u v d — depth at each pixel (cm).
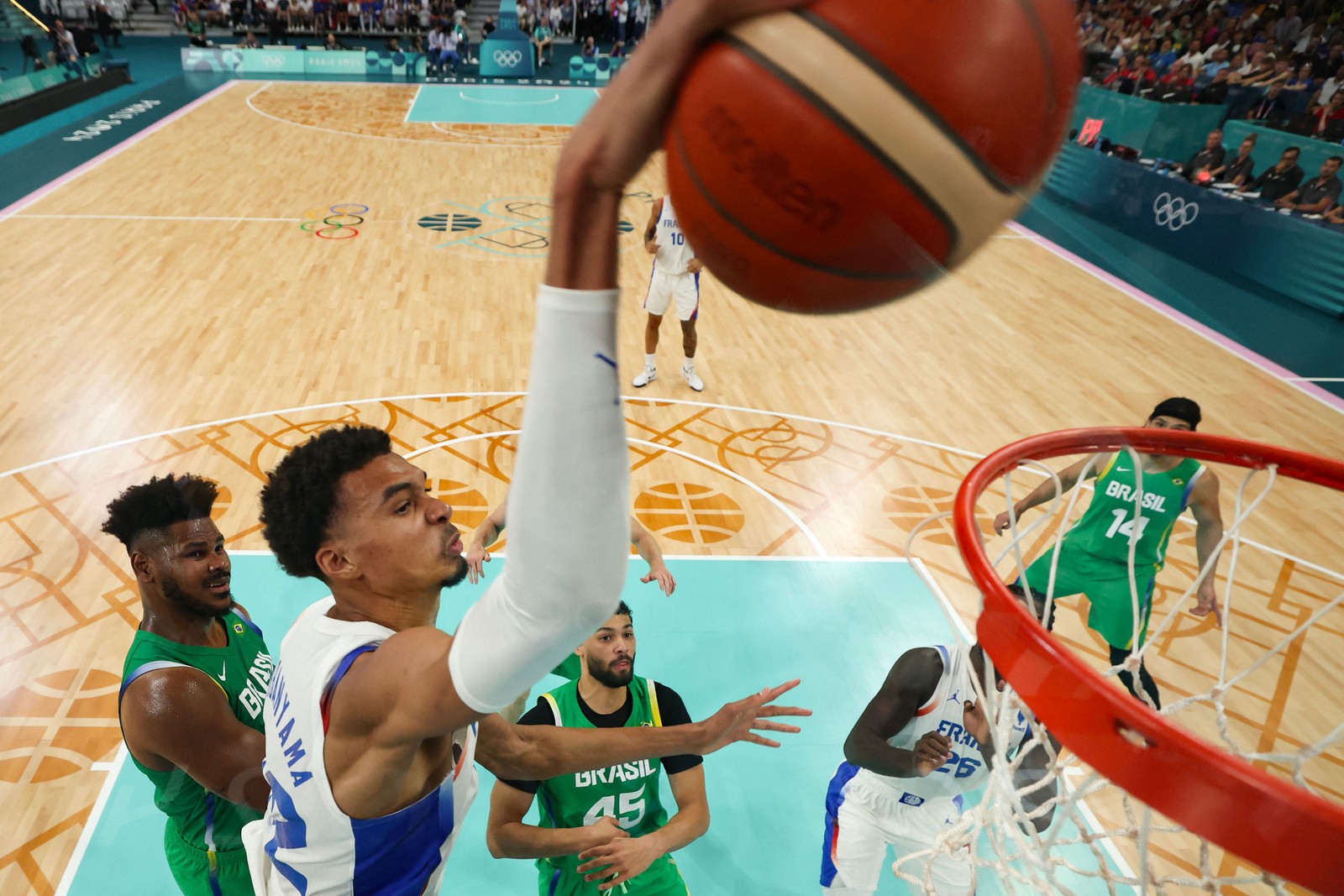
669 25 58
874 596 416
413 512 96
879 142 54
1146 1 1125
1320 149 858
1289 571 433
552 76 1997
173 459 494
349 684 82
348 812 86
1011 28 56
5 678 345
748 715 141
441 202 1019
